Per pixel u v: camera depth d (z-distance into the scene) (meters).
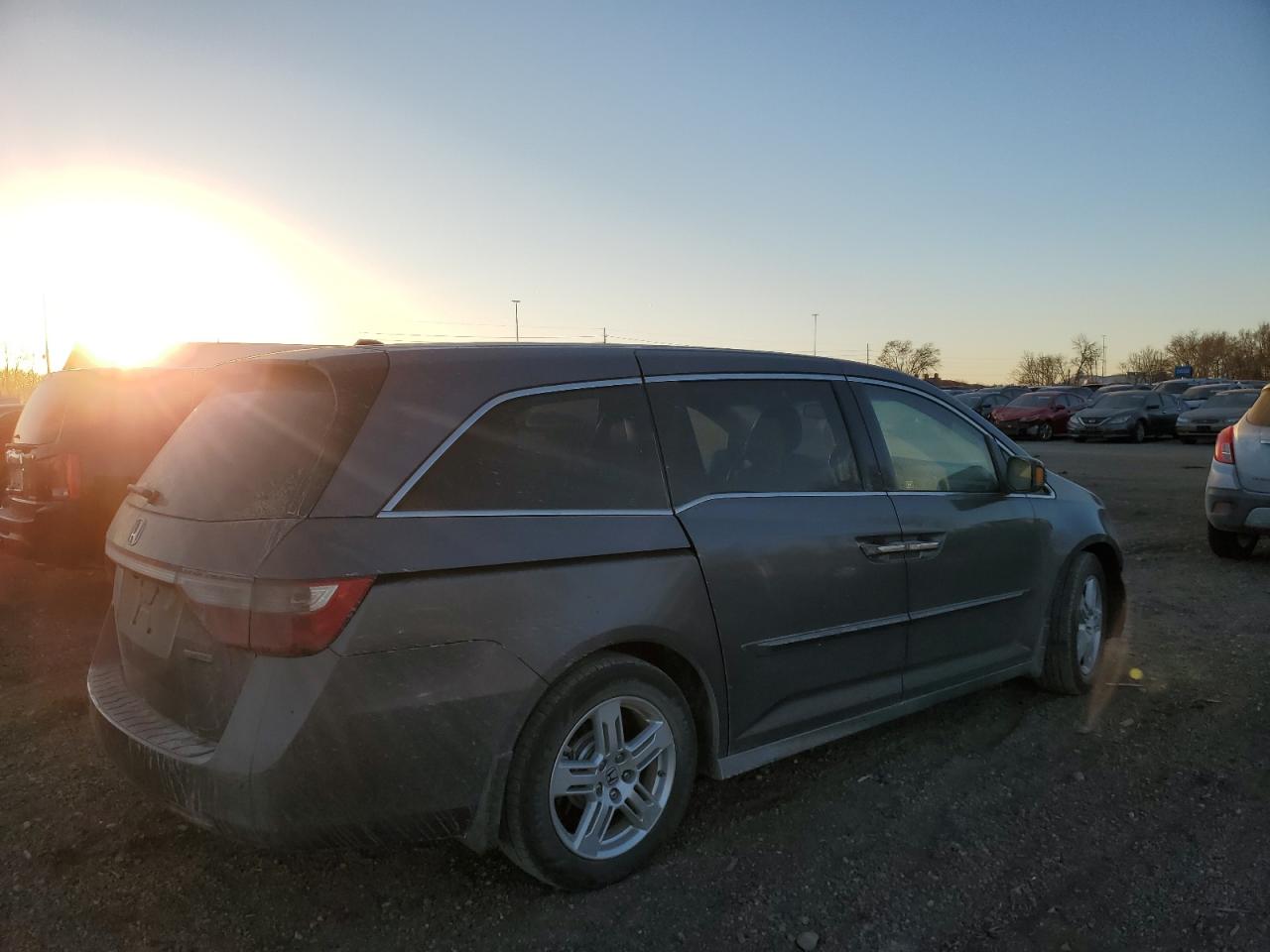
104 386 6.10
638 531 3.00
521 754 2.72
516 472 2.84
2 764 3.85
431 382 2.81
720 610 3.15
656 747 3.03
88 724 4.31
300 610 2.40
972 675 4.13
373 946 2.66
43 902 2.86
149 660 2.88
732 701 3.23
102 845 3.20
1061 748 4.04
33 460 6.07
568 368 3.08
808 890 2.95
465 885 2.97
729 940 2.69
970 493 4.20
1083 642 4.67
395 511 2.58
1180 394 34.09
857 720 3.67
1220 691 4.69
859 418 3.84
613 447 3.08
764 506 3.36
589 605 2.82
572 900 2.88
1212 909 2.81
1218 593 6.83
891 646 3.74
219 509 2.75
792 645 3.37
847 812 3.46
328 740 2.43
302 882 2.99
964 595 4.02
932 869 3.06
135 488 3.25
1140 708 4.49
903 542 3.74
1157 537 9.30
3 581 7.27
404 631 2.51
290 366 2.94
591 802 2.89
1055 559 4.50
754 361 3.62
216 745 2.52
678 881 3.00
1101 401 28.88
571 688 2.78
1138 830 3.30
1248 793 3.56
